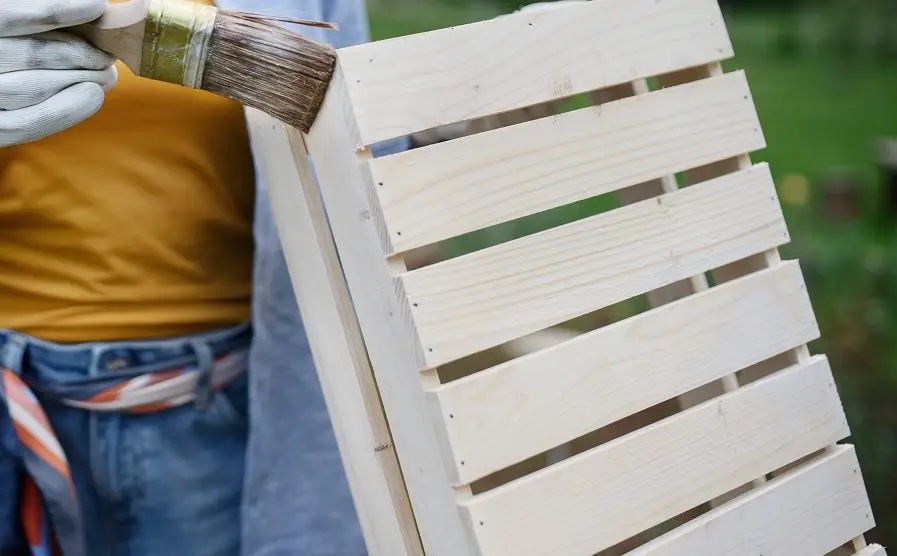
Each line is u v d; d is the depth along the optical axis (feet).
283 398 4.24
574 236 3.31
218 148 3.82
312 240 3.51
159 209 3.72
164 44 3.16
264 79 3.18
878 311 9.36
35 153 3.57
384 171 3.04
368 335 3.32
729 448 3.53
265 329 4.14
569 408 3.23
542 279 3.24
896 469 7.09
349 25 4.33
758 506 3.57
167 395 3.89
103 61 3.26
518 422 3.14
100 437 3.84
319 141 3.28
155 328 3.84
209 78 3.22
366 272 3.22
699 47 3.70
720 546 3.47
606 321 8.32
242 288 4.12
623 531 3.26
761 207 3.76
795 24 22.02
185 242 3.82
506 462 3.10
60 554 4.00
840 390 8.15
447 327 3.06
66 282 3.74
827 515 3.72
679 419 3.44
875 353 8.73
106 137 3.62
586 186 3.38
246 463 4.15
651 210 3.49
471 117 3.21
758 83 19.15
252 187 4.08
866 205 12.81
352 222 3.22
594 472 3.24
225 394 4.09
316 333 3.65
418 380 3.08
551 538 3.13
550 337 5.23
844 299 9.68
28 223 3.69
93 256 3.71
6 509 3.84
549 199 3.30
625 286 3.39
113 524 3.96
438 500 3.20
